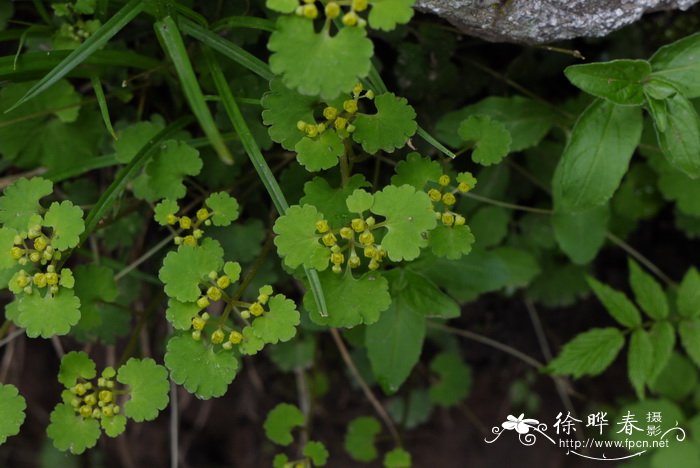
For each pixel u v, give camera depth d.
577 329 0.62
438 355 0.59
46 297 0.46
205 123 0.44
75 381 0.46
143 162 0.48
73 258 0.56
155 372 0.46
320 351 0.58
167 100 0.52
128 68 0.51
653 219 0.59
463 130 0.48
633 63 0.47
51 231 0.48
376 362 0.49
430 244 0.46
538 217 0.56
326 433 0.62
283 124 0.46
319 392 0.58
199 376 0.45
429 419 0.64
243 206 0.52
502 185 0.54
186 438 0.63
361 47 0.43
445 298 0.48
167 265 0.45
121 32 0.50
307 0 0.43
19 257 0.45
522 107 0.52
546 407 0.63
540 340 0.61
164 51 0.49
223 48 0.47
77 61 0.46
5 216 0.46
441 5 0.48
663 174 0.54
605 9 0.48
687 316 0.53
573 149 0.48
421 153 0.52
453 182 0.51
